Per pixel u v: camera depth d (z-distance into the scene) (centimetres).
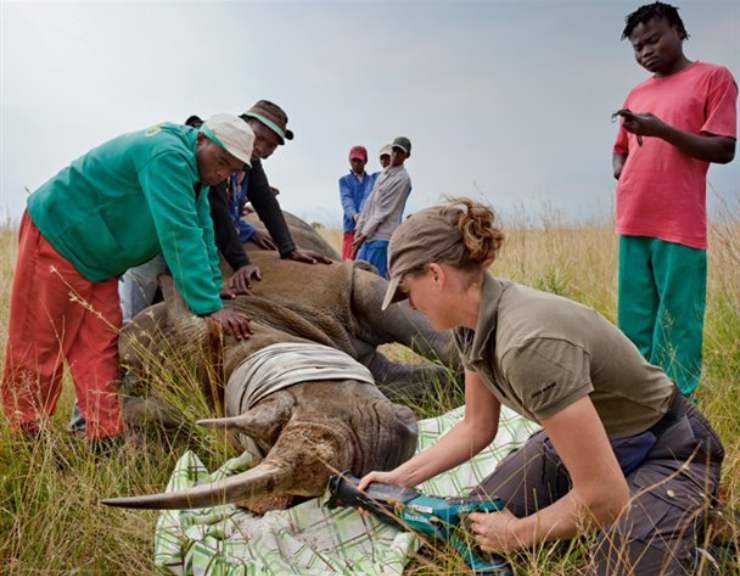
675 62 472
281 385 353
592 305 671
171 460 409
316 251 616
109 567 316
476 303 265
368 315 520
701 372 463
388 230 891
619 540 267
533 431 391
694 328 461
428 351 506
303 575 296
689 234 455
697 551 261
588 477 251
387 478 309
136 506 267
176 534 320
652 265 475
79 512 334
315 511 333
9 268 816
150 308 455
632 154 479
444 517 286
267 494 298
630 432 284
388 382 527
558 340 248
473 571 273
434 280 262
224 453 396
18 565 305
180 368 412
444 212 263
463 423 316
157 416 416
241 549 315
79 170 425
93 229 423
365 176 1065
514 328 252
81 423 454
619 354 266
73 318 436
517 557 280
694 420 287
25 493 349
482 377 279
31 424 413
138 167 416
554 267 754
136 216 425
